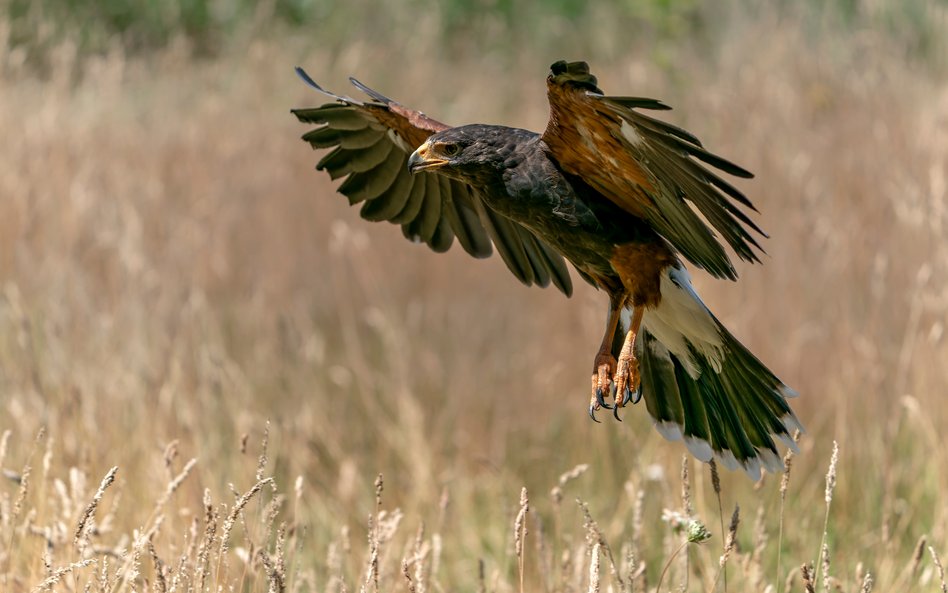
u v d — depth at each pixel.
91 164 16.41
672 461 10.69
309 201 16.80
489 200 8.11
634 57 24.09
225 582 6.74
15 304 11.05
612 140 7.20
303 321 14.41
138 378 11.41
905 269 12.42
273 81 22.72
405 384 12.10
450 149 8.05
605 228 7.81
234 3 26.20
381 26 26.72
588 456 11.71
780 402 7.92
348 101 8.70
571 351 13.06
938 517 9.55
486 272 15.70
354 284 15.53
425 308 14.98
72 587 7.18
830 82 18.05
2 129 16.05
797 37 20.58
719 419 8.12
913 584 8.49
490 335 14.45
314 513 10.59
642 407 11.95
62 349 11.26
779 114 16.78
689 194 7.16
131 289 13.10
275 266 15.59
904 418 11.14
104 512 8.75
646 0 25.03
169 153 17.91
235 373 12.01
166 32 24.81
